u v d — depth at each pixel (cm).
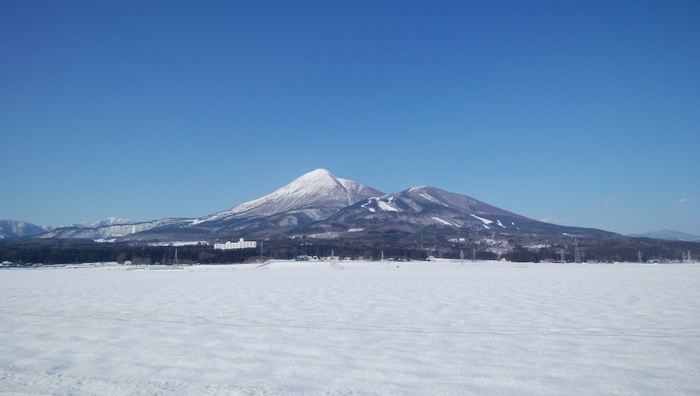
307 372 1055
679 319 1814
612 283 4131
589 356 1192
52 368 1095
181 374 1043
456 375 1029
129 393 905
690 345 1314
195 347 1312
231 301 2562
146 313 2025
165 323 1731
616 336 1452
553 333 1511
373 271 7181
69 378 1004
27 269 8762
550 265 10538
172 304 2414
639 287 3600
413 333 1513
